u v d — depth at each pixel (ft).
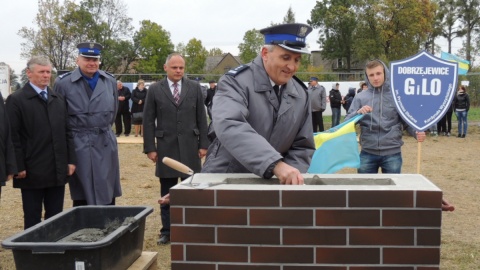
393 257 7.65
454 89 17.40
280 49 9.14
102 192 16.43
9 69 53.98
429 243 7.62
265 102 9.48
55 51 142.92
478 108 75.97
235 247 7.88
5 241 9.54
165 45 193.26
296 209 7.73
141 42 189.47
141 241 11.59
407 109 17.69
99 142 16.42
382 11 151.23
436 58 17.42
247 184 8.67
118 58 177.68
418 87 17.61
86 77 16.43
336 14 191.93
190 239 7.95
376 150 18.10
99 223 12.13
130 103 63.31
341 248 7.69
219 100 9.20
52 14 140.77
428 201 7.58
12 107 15.64
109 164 16.66
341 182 9.01
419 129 17.70
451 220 22.35
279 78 9.42
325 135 14.82
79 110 16.26
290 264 7.78
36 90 15.85
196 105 18.31
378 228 7.64
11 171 15.37
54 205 16.53
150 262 11.37
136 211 11.98
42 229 10.68
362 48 156.25
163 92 17.95
